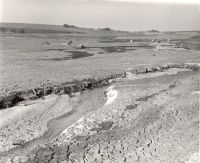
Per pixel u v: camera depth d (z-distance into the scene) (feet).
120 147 60.90
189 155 56.03
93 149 60.13
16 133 67.36
